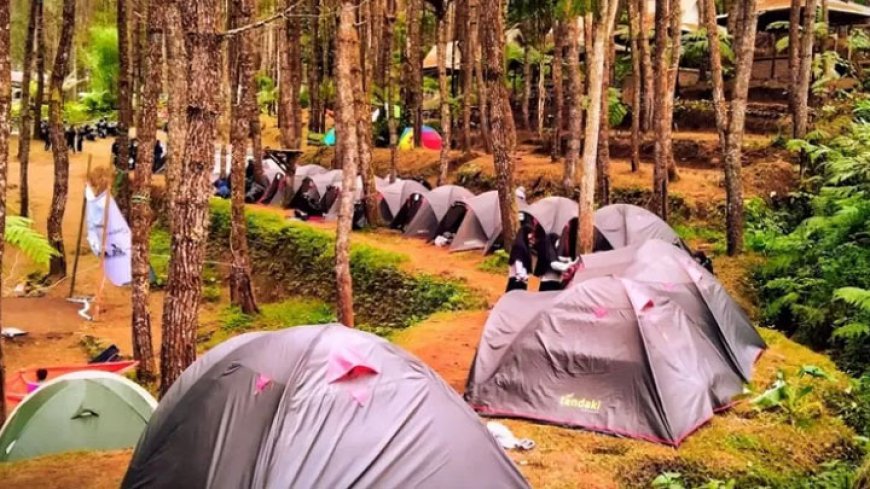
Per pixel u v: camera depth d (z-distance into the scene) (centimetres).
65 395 683
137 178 988
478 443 462
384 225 1759
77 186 2369
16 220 793
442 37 1930
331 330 489
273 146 2708
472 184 1984
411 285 1302
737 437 665
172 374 668
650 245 876
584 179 1030
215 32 646
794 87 1612
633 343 689
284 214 1919
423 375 479
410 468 433
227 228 1817
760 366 834
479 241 1504
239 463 429
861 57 2100
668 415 659
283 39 2559
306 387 447
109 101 3212
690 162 1797
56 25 3581
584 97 1836
